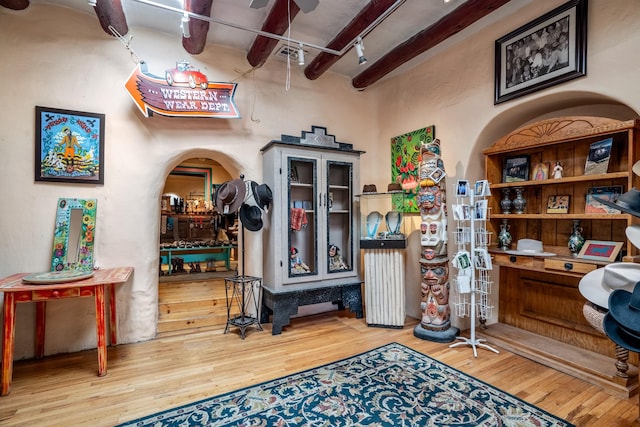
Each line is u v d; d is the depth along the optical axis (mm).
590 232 2582
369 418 1828
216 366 2506
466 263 2791
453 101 3293
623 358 2074
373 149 4426
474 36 3084
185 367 2492
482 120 3010
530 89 2602
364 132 4363
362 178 4332
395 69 3951
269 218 3408
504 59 2805
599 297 2004
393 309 3393
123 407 1962
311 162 3461
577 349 2598
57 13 2771
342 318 3754
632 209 1741
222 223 6703
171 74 3080
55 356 2734
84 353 2795
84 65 2859
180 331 3295
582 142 2625
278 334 3191
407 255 3895
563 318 2809
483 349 2822
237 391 2129
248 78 3580
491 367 2467
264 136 3660
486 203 2768
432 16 2867
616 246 2268
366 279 3500
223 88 3293
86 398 2062
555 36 2447
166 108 3055
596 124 2316
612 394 2074
